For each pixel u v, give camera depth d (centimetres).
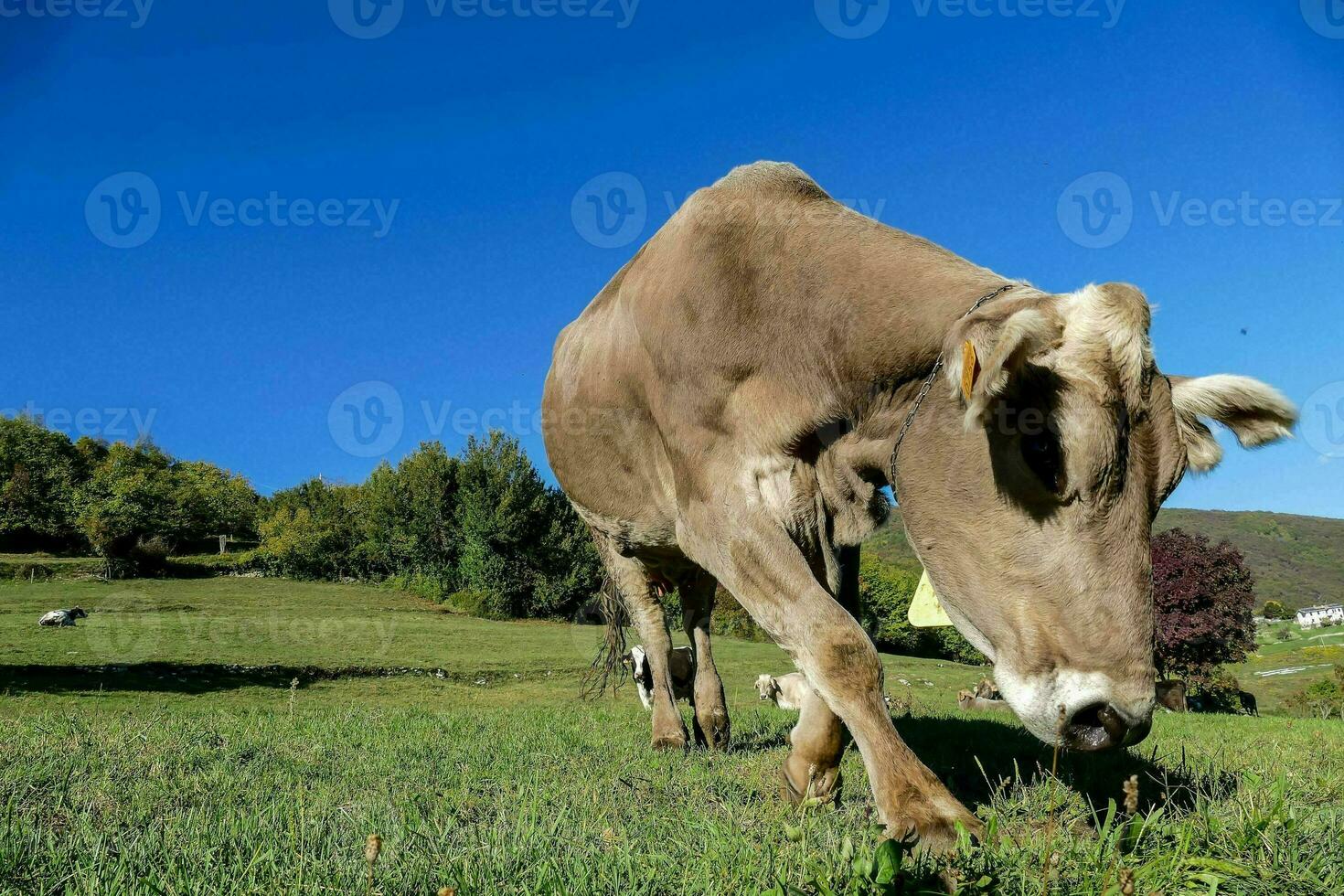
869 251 387
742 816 340
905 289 365
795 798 396
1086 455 290
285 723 746
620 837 308
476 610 4603
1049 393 293
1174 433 301
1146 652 295
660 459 504
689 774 477
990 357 277
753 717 973
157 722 640
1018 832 327
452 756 555
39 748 482
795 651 375
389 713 939
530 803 371
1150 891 244
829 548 413
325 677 2228
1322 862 267
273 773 462
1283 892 253
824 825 322
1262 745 724
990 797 399
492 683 2270
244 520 5897
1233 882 257
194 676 2056
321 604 4247
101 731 589
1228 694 2591
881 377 368
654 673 703
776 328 401
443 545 5078
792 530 400
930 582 391
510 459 4897
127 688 1791
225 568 5244
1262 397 322
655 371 462
